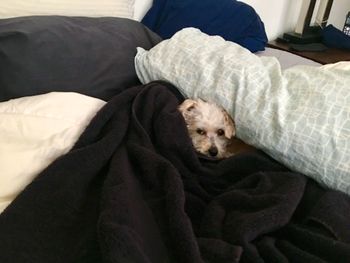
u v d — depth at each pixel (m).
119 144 0.77
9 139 0.68
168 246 0.60
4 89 0.83
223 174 0.80
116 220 0.56
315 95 0.81
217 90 0.91
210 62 0.95
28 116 0.72
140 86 0.93
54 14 1.03
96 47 0.96
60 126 0.73
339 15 2.43
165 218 0.64
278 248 0.62
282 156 0.80
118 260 0.50
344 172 0.73
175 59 0.98
